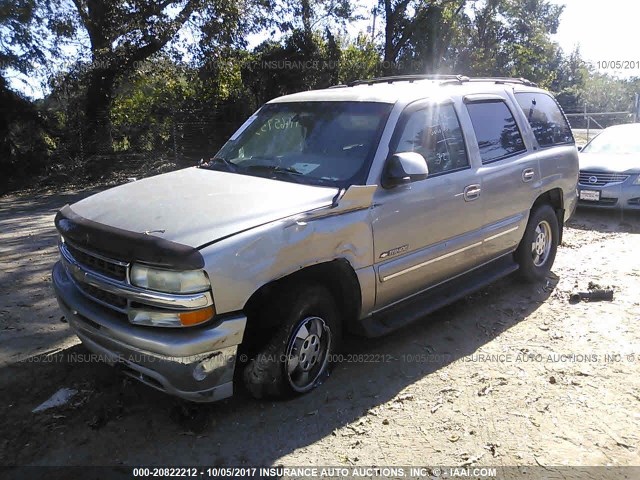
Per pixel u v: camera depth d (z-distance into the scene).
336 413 3.59
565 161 6.05
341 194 3.72
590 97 55.38
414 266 4.27
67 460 3.12
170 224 3.30
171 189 3.94
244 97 20.39
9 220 10.25
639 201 9.22
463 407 3.68
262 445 3.27
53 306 5.33
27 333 4.70
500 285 5.97
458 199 4.57
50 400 3.68
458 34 26.08
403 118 4.26
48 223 9.73
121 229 3.32
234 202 3.57
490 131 5.16
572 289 5.85
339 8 21.36
